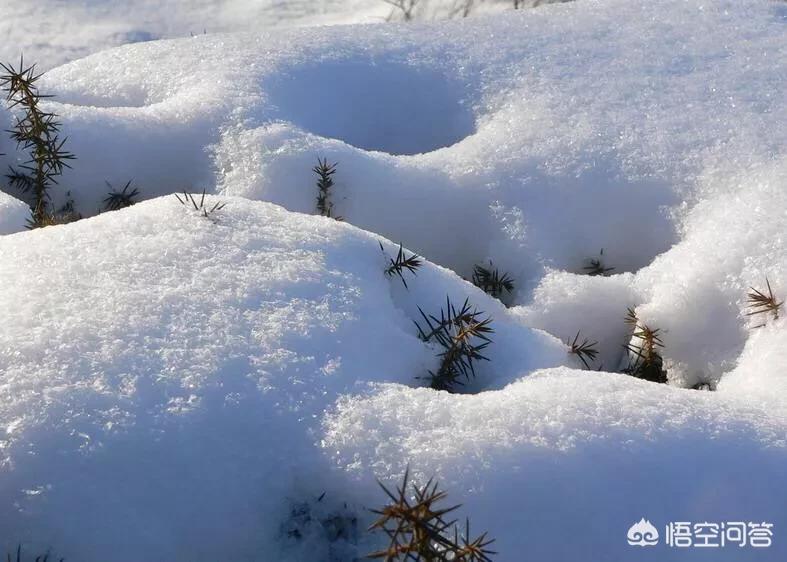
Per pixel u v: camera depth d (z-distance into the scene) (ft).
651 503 7.54
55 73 15.96
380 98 16.10
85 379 7.75
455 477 7.46
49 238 9.62
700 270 11.75
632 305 12.10
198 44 16.61
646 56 16.52
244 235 9.98
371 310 9.46
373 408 7.98
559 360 10.60
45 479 7.20
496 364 9.95
